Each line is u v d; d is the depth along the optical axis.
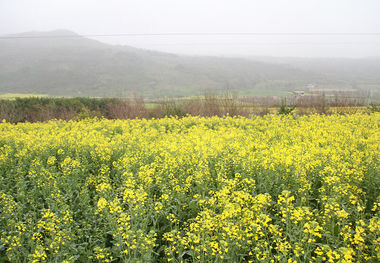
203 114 24.42
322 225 5.66
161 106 25.92
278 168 7.84
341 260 4.21
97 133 14.76
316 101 26.16
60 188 8.07
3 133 14.67
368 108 23.47
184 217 6.74
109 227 6.14
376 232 4.91
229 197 6.32
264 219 5.30
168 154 9.37
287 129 14.41
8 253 5.39
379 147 9.36
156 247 6.00
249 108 25.98
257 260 4.90
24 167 9.83
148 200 6.53
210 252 4.90
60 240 5.31
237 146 10.06
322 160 8.45
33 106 27.81
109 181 8.70
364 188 7.55
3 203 6.53
